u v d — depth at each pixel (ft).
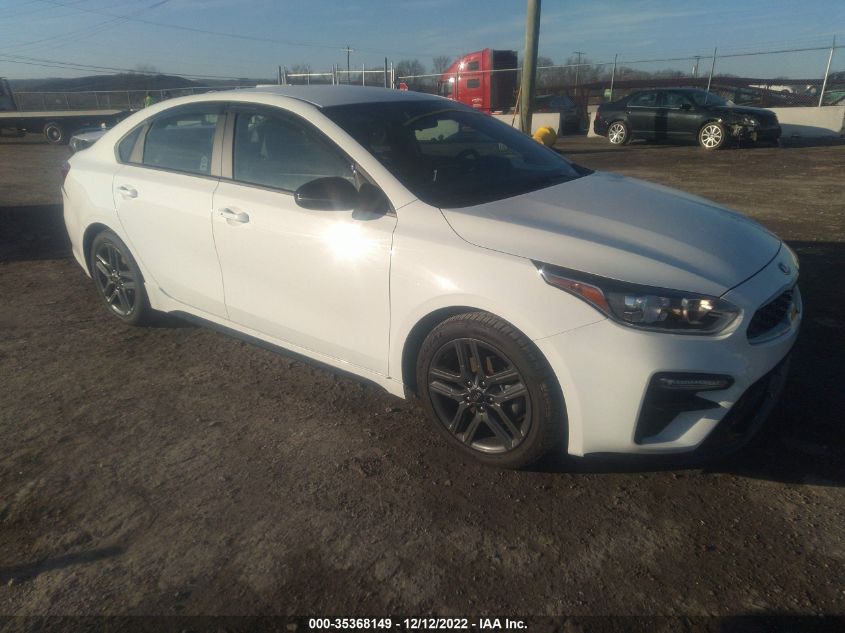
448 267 8.91
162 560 7.73
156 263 13.16
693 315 7.92
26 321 15.47
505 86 72.69
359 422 10.73
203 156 12.32
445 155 11.20
